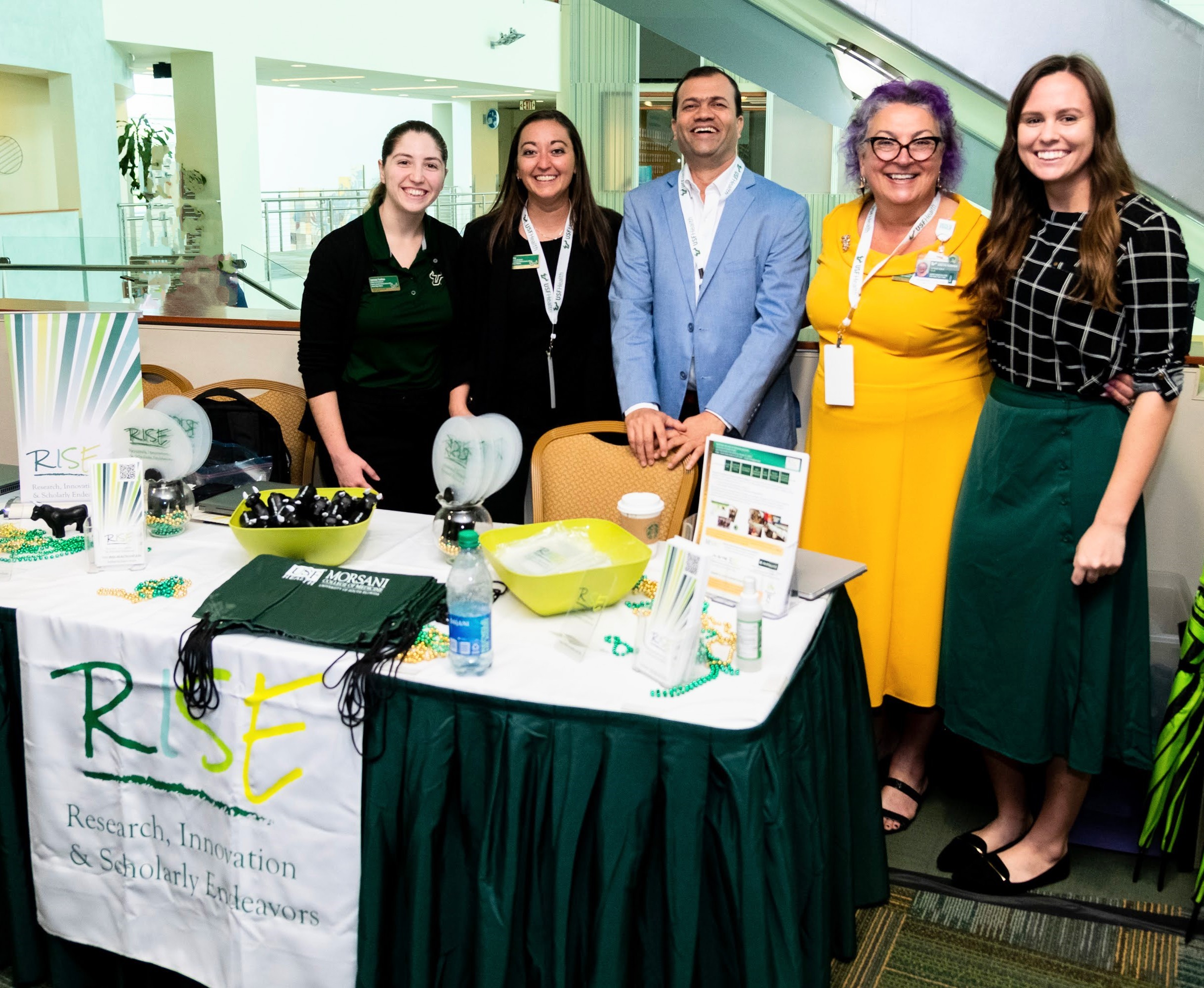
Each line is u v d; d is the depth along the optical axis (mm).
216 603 1785
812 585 1986
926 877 2330
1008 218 2082
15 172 12539
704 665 1682
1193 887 2316
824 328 2424
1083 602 2111
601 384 2945
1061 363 2051
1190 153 2432
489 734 1587
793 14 2859
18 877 1918
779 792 1526
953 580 2299
